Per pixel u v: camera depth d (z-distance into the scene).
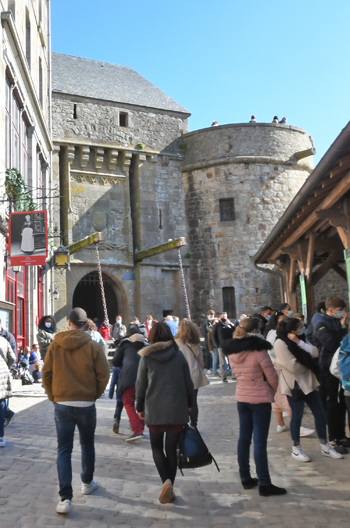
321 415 5.98
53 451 6.34
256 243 24.62
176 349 4.80
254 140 25.25
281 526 3.99
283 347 5.93
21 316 15.49
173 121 25.91
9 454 6.14
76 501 4.55
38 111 18.20
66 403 4.47
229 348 5.07
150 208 24.72
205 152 25.39
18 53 14.23
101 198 23.92
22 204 12.80
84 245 20.33
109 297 27.94
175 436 4.67
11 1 14.47
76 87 24.23
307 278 12.48
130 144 24.72
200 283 24.86
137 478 5.30
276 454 6.18
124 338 7.46
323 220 11.14
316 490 4.81
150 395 4.66
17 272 13.59
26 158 17.02
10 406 10.03
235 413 9.07
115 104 24.66
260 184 25.09
